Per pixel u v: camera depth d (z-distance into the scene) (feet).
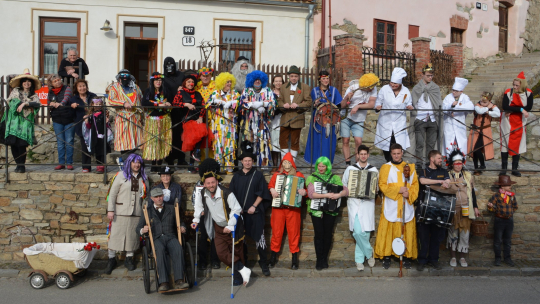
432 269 24.22
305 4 42.78
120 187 22.66
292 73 25.40
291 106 24.75
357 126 26.05
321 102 25.43
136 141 24.70
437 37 50.78
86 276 23.12
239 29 42.65
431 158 23.73
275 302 20.26
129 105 24.04
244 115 25.11
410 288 22.26
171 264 21.06
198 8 41.32
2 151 29.84
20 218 24.23
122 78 24.72
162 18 40.75
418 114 26.23
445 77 45.70
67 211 24.21
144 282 20.86
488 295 21.54
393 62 44.68
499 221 25.00
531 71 48.06
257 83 24.81
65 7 39.14
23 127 24.49
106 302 19.95
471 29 53.72
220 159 24.62
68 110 25.68
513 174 26.55
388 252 23.89
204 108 24.17
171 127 24.18
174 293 21.12
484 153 26.66
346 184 23.86
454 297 21.24
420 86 26.45
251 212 22.57
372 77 24.84
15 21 38.50
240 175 23.18
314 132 25.44
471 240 25.81
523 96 26.30
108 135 25.58
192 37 41.37
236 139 25.40
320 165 23.39
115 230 22.67
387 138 25.53
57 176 24.03
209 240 23.49
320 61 43.16
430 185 23.52
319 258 23.75
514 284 23.12
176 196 22.80
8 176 24.06
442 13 51.03
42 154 30.45
